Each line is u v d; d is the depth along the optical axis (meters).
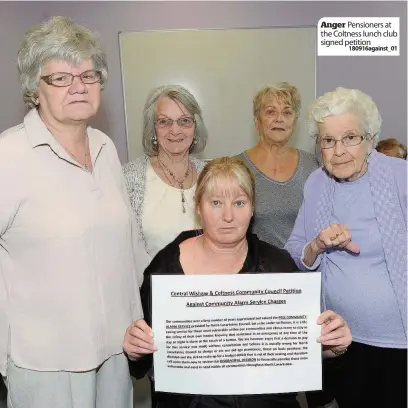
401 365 1.58
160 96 2.01
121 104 3.71
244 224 1.38
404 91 3.71
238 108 3.74
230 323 1.35
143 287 1.51
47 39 1.30
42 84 1.34
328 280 1.65
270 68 3.69
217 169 1.38
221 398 1.39
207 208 1.38
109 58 3.65
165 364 1.37
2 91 3.63
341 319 1.36
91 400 1.42
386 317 1.55
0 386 2.10
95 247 1.38
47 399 1.38
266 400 1.40
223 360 1.36
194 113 2.04
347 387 1.69
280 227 2.26
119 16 3.61
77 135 1.42
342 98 1.50
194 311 1.35
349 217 1.60
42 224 1.30
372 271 1.56
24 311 1.35
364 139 1.52
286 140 2.38
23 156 1.31
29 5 3.55
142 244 1.74
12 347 1.37
